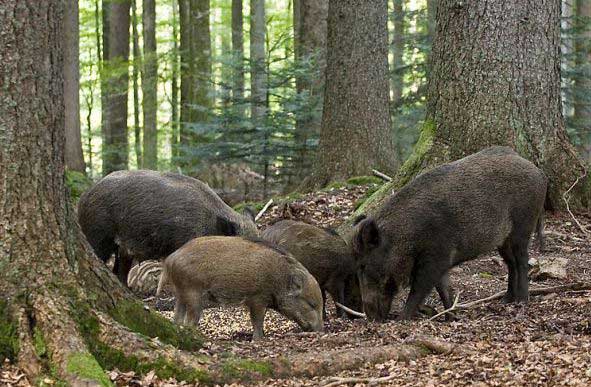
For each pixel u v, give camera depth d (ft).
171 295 34.30
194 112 84.17
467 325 24.23
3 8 18.44
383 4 55.01
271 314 30.22
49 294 18.54
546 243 37.11
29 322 18.30
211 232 31.99
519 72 39.50
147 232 31.55
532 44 39.58
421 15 75.15
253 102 63.57
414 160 40.11
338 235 30.04
